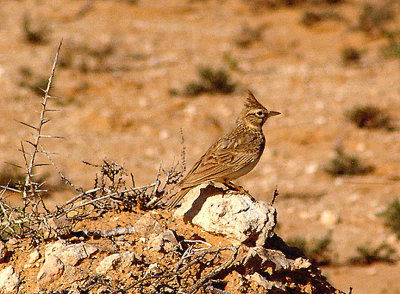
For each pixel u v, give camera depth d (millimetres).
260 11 35969
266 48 30500
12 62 25953
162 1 37438
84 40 29828
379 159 18391
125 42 30469
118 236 6324
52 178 14719
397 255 12656
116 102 22391
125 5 35969
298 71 27156
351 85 25203
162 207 7074
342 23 33219
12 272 5848
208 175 7055
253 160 7477
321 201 15672
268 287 5977
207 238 6500
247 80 25781
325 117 21516
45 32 29531
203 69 24062
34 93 22344
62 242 6051
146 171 16625
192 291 5531
